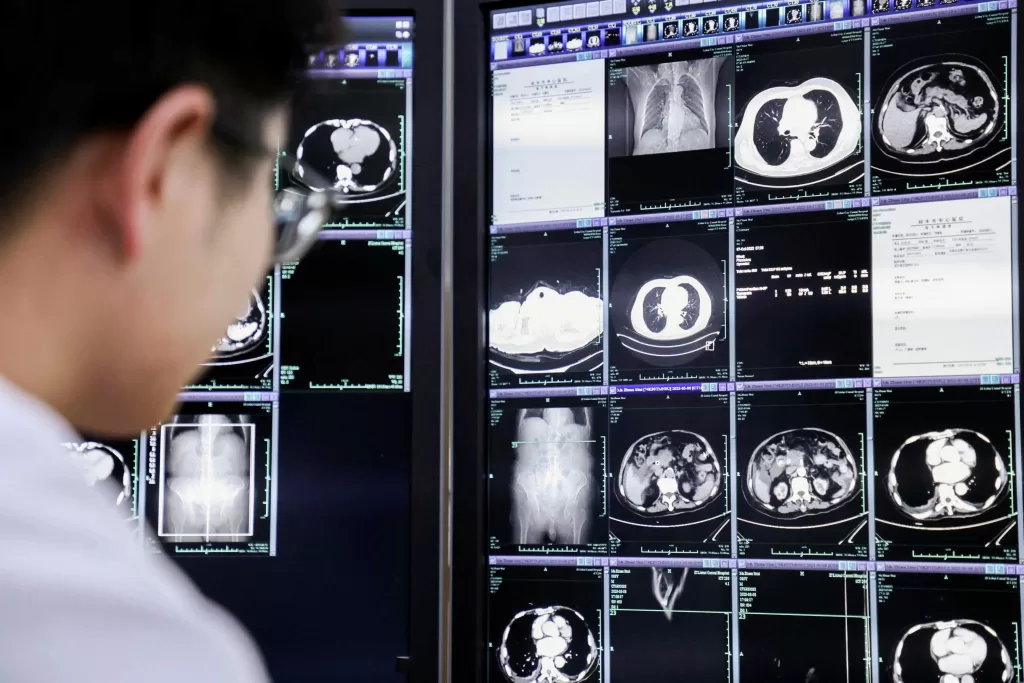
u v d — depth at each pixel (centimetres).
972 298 131
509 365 147
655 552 140
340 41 50
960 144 133
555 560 143
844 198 137
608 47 148
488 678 143
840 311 136
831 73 139
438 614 142
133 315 42
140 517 146
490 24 152
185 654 33
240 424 147
